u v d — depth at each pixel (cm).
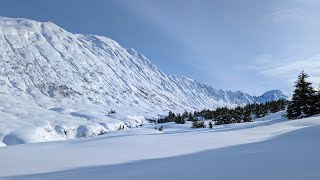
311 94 5988
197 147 2430
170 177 1168
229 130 4641
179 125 12775
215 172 1214
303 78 6066
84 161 1844
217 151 2056
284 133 3188
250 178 1062
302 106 5972
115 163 1725
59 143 3131
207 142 2812
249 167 1280
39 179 1292
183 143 2769
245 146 2266
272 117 9731
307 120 4650
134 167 1502
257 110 12381
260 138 3033
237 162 1448
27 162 1850
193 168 1354
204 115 17175
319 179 1001
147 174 1264
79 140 3441
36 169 1591
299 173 1100
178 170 1320
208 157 1739
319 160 1369
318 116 5372
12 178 1358
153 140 3103
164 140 3105
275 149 1911
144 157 1961
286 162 1357
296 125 4331
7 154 2267
